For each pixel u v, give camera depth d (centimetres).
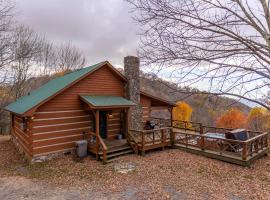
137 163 1271
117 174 1117
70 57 3891
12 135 1994
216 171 1138
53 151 1362
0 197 902
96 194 912
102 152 1309
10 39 2336
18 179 1095
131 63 1719
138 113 1745
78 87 1477
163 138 1545
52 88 1562
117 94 1712
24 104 1523
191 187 957
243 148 1204
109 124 1661
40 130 1314
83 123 1502
